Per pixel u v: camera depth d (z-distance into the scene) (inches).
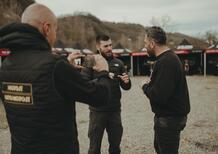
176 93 141.9
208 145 252.5
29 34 87.1
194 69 1278.3
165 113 143.3
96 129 179.2
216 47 1217.4
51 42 93.6
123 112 417.1
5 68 93.0
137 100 537.3
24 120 87.9
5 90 93.4
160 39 143.3
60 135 87.0
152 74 145.0
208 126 319.3
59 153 87.4
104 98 93.4
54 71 83.8
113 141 183.8
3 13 1611.7
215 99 523.5
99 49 186.5
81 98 87.9
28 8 90.5
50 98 84.3
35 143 86.9
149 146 253.8
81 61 105.1
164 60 139.3
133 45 2832.2
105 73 101.5
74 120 91.5
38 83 84.4
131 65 1304.1
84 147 252.5
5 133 297.9
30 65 86.2
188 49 1247.5
